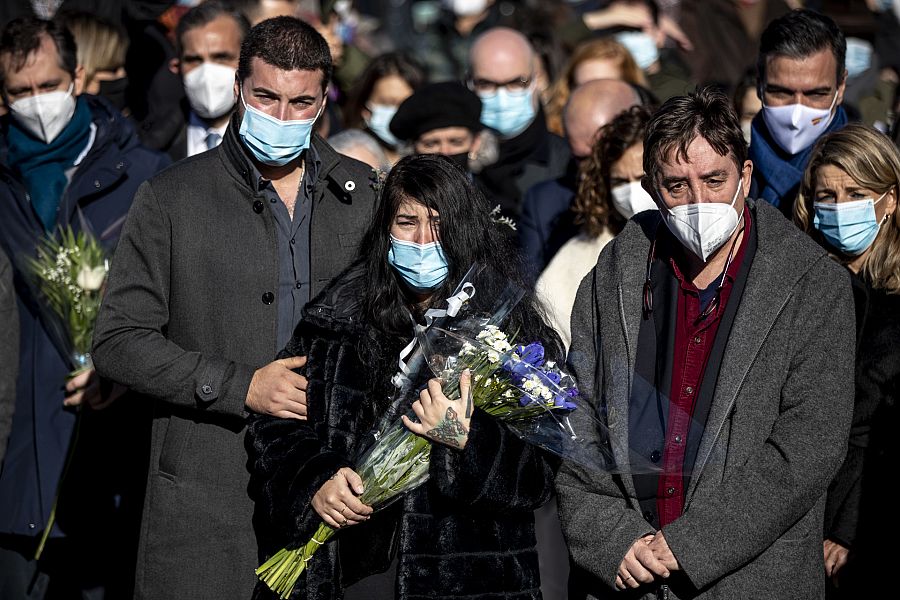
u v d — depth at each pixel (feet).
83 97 60.49
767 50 54.08
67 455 57.57
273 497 43.37
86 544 59.16
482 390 41.34
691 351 42.42
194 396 46.03
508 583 41.96
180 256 47.44
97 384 56.54
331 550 43.57
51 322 56.95
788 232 42.45
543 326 43.29
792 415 40.88
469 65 75.10
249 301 47.65
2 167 58.95
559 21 111.65
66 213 58.23
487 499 40.93
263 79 45.91
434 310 41.96
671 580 41.19
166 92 72.28
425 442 41.75
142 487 58.23
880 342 46.70
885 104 83.56
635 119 55.83
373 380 43.42
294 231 48.60
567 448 41.50
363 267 45.09
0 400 53.93
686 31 105.29
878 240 48.73
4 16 89.35
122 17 80.64
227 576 47.03
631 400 41.83
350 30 124.47
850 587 46.70
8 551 58.75
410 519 41.91
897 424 46.19
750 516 39.93
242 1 80.64
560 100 83.20
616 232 57.41
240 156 47.70
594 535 41.81
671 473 41.01
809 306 41.24
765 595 40.65
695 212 40.83
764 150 54.54
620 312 43.09
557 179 66.69
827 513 47.32
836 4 94.27
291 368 45.14
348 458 43.04
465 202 43.19
